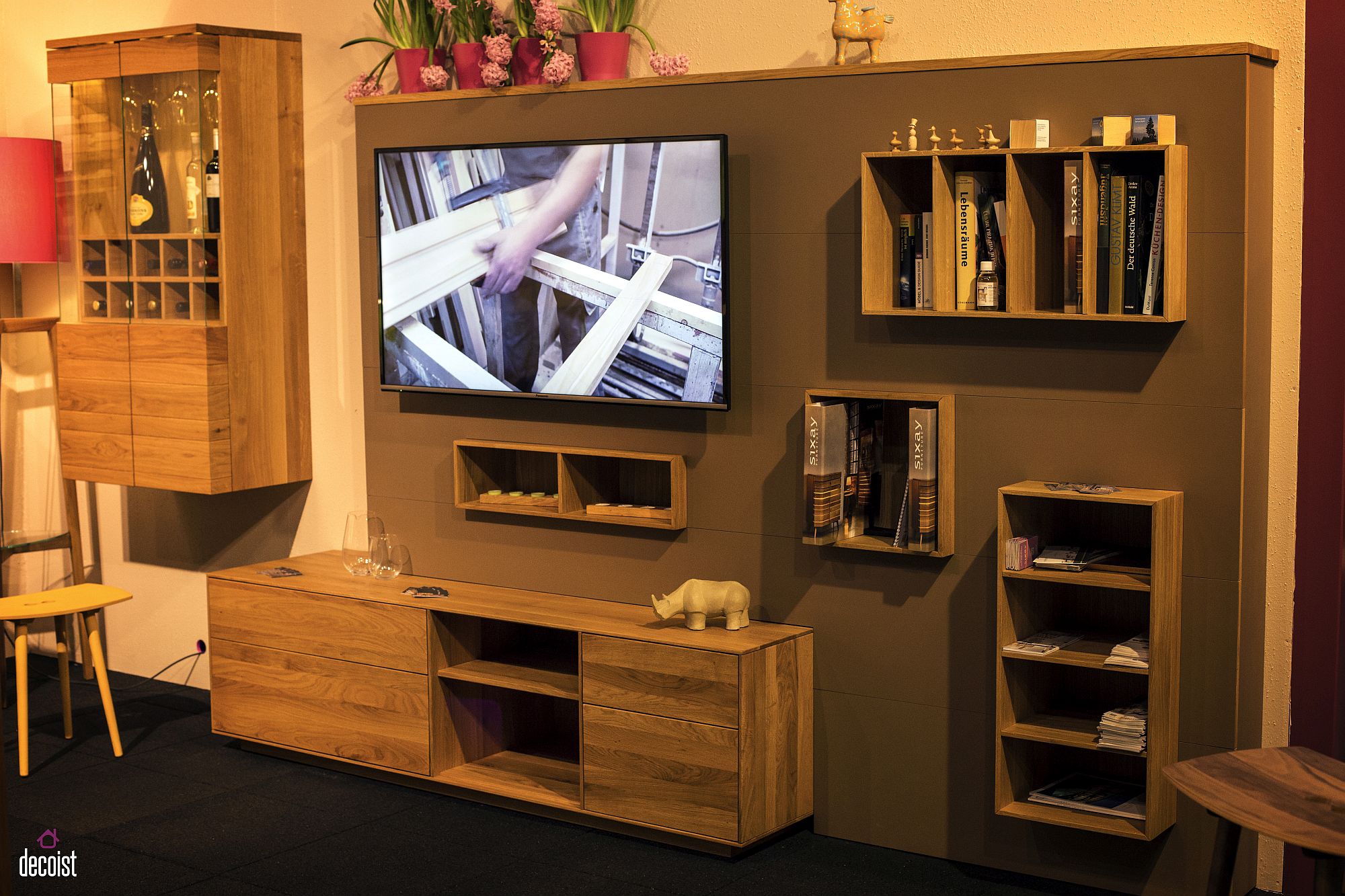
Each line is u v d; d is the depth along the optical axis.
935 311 3.30
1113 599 3.37
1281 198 3.22
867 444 3.60
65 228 4.86
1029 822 3.43
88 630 4.35
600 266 3.86
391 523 4.47
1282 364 3.24
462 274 4.12
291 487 4.83
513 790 3.87
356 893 3.35
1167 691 3.12
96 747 4.48
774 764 3.55
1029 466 3.36
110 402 4.68
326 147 4.59
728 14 3.85
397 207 4.23
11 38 5.35
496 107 4.09
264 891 3.35
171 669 5.24
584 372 3.93
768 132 3.63
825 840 3.71
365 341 4.46
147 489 5.21
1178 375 3.16
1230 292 3.08
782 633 3.61
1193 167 3.09
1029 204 3.23
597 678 3.64
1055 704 3.48
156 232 4.52
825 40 3.71
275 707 4.29
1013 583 3.27
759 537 3.76
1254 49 3.04
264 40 4.51
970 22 3.51
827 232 3.58
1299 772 2.53
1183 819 3.23
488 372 4.12
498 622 4.16
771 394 3.70
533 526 4.16
